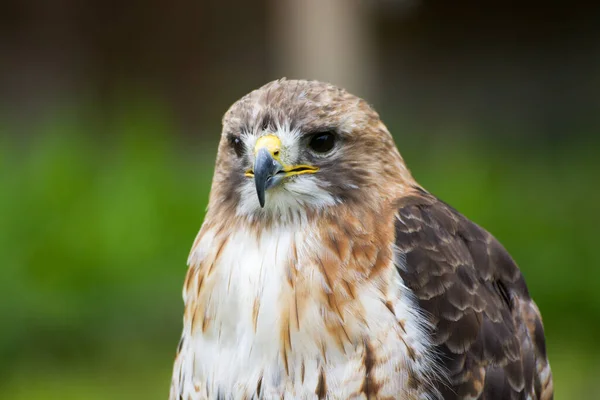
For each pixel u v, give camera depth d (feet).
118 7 72.33
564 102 71.15
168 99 72.08
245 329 19.93
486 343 20.13
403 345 19.21
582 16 71.36
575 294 45.88
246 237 20.58
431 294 19.74
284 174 20.38
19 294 42.78
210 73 71.92
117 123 59.98
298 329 19.44
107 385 39.86
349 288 19.52
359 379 19.16
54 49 72.23
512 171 56.75
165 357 41.93
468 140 65.05
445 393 19.60
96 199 47.19
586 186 54.75
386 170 21.11
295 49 48.49
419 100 70.49
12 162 49.21
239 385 19.85
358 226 20.13
